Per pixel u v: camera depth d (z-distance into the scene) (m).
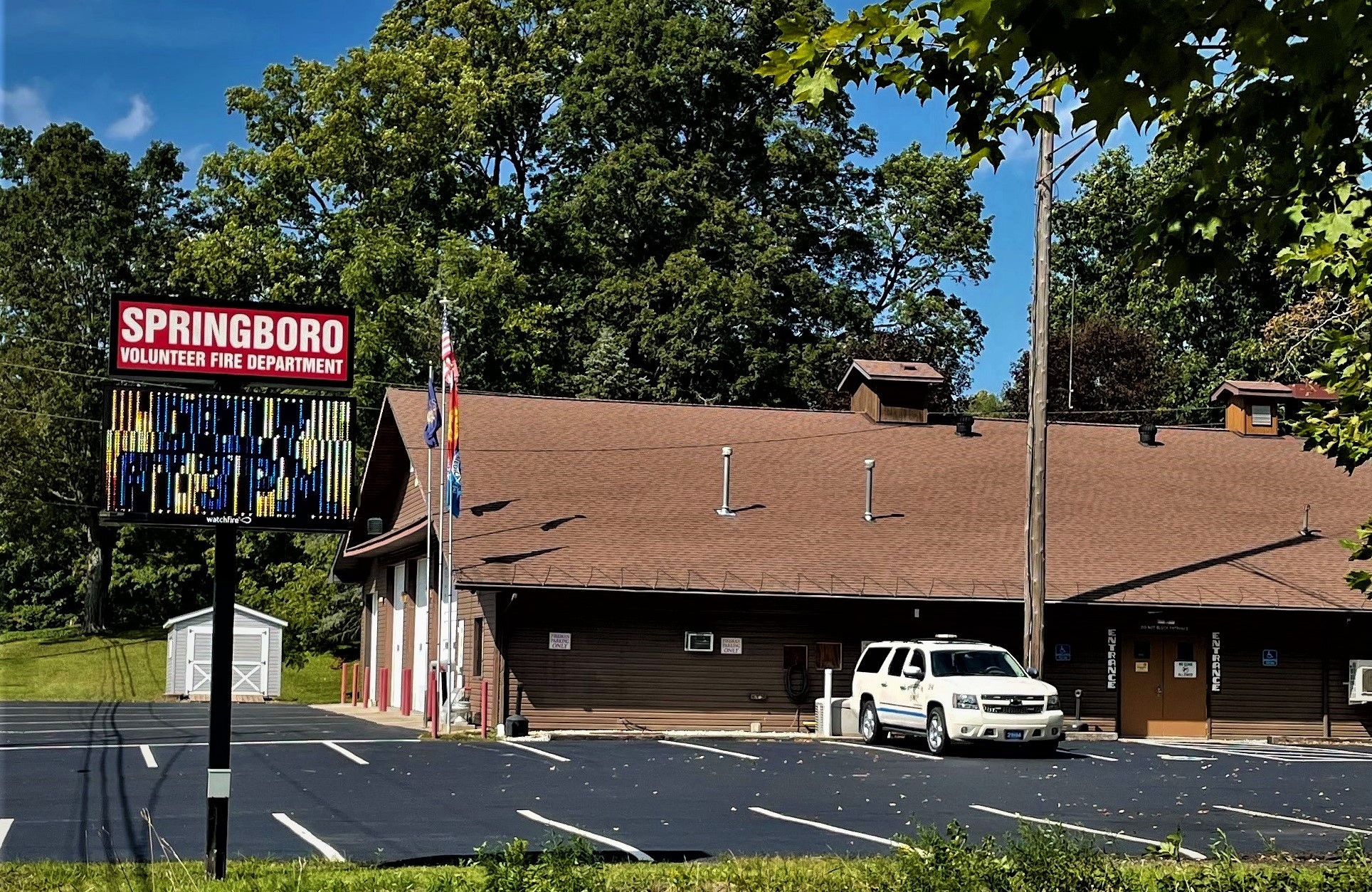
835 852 15.01
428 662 32.66
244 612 49.03
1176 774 24.16
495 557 31.11
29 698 50.88
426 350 51.50
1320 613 33.94
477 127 59.12
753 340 57.94
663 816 17.75
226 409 13.61
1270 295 60.75
